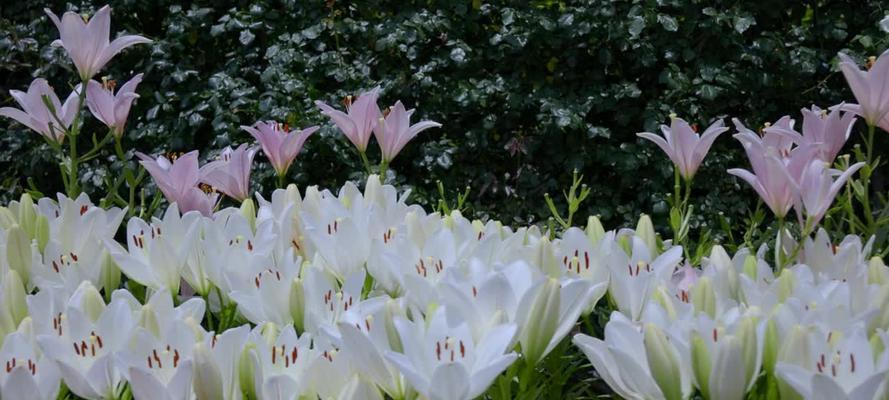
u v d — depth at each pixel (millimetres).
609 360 2180
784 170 2662
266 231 2654
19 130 8172
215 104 7820
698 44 7605
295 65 7918
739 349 2035
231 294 2400
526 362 2219
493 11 7977
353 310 2289
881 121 3117
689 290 2426
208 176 3412
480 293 2211
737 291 2479
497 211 7969
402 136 3643
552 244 2662
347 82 7848
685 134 3201
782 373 2031
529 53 7770
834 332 2137
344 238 2551
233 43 8289
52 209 2988
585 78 7852
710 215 7469
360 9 8102
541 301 2186
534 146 7746
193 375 2037
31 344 2191
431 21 7676
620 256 2416
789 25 7738
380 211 2754
